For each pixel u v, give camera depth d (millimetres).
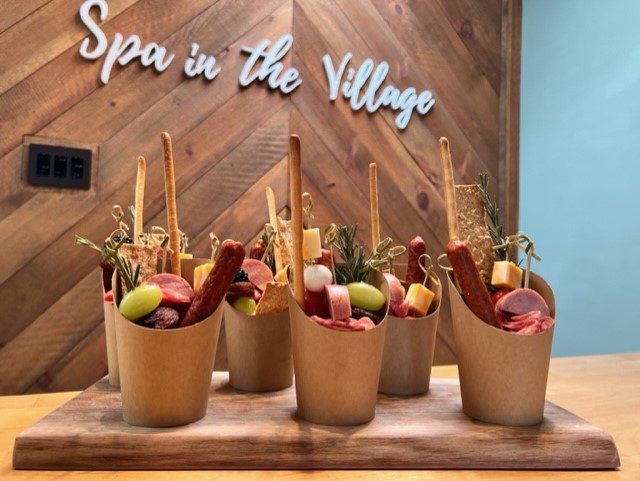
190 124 1632
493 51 2098
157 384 596
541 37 2070
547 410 710
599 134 1873
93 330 1502
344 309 626
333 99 1810
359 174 1837
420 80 1964
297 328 638
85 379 1488
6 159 1427
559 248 2006
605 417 766
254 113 1715
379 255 784
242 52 1708
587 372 1063
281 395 778
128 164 1552
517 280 722
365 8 1886
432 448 598
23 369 1433
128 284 612
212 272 609
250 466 577
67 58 1496
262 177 1713
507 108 2088
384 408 715
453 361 1912
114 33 1555
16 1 1452
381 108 1890
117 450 568
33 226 1449
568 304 1980
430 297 817
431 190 1946
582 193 1920
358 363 623
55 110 1479
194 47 1636
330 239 821
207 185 1644
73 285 1484
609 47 1849
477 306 655
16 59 1445
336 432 602
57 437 568
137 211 766
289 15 1776
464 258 646
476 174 2045
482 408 658
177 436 577
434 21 1998
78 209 1495
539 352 641
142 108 1575
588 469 604
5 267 1421
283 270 807
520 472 595
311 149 1777
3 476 543
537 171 2066
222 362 1619
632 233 1758
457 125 2020
